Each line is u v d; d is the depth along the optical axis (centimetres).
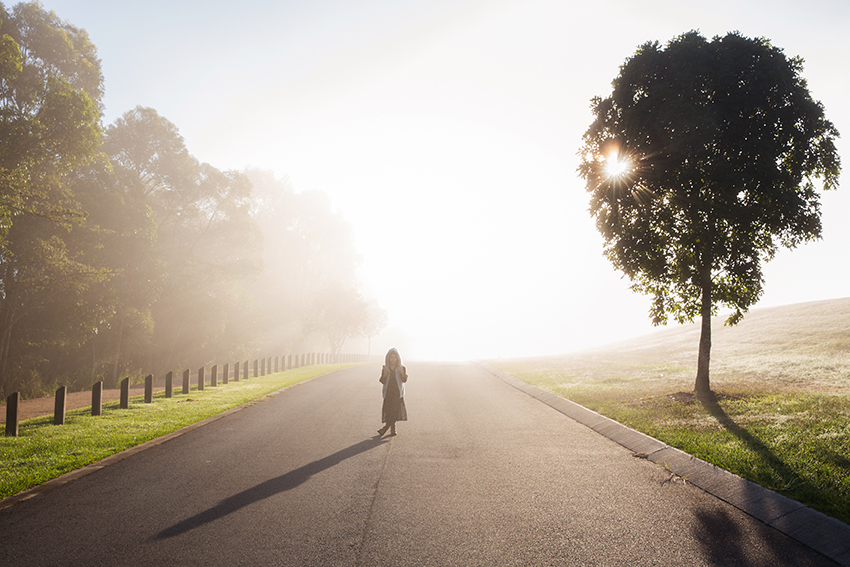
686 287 1309
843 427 769
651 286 1385
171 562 423
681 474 671
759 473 605
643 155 1183
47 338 2241
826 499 514
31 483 655
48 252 1969
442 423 1098
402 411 969
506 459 775
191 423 1133
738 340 2734
